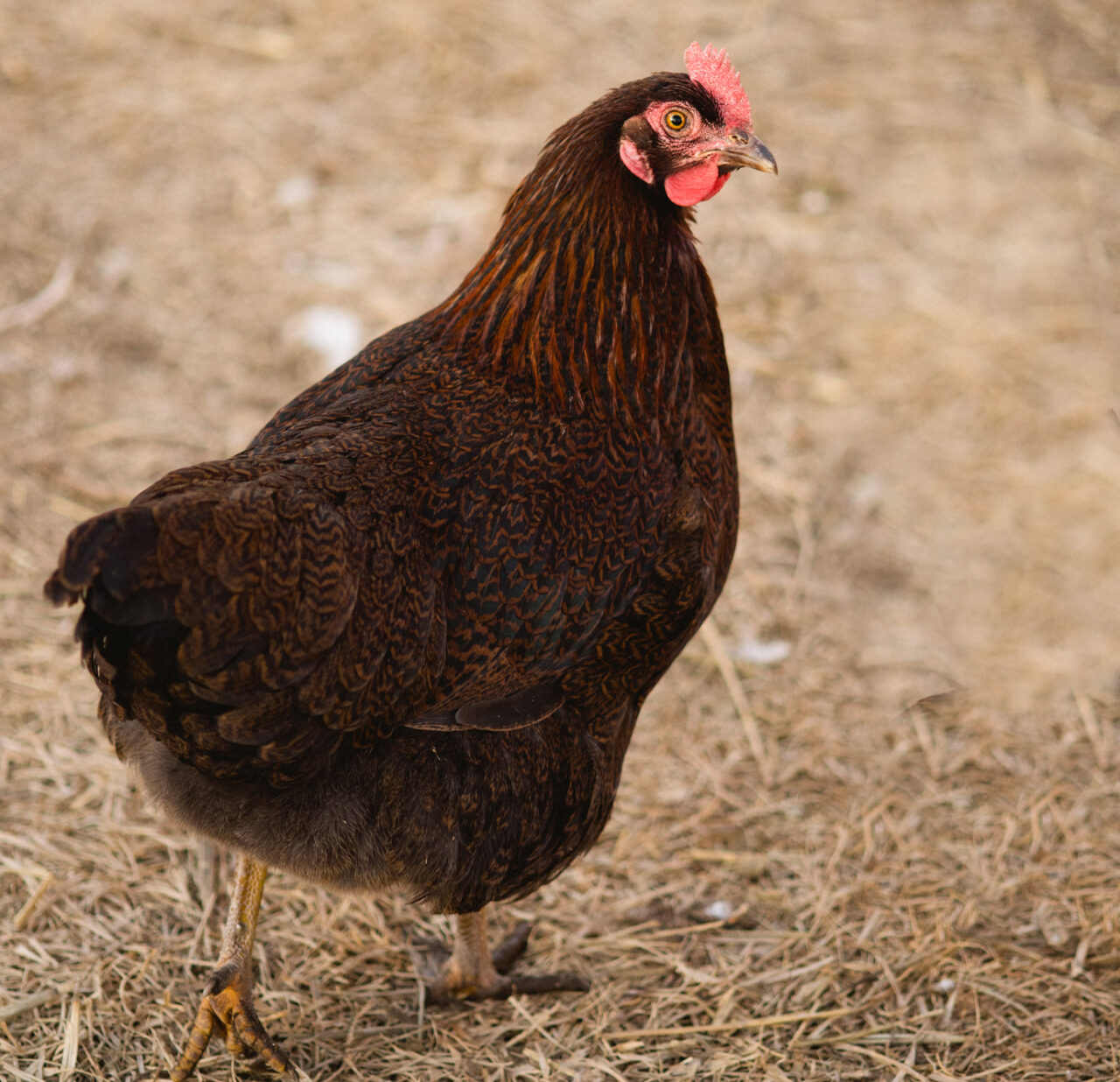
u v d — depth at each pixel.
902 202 6.98
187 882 3.75
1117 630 5.13
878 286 6.56
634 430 3.08
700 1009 3.47
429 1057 3.27
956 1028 3.42
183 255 6.52
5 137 7.00
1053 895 3.90
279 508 2.42
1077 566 5.37
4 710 4.27
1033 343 6.30
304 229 6.70
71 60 7.53
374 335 6.14
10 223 6.52
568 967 3.64
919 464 5.81
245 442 5.61
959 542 5.50
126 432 5.59
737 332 6.30
